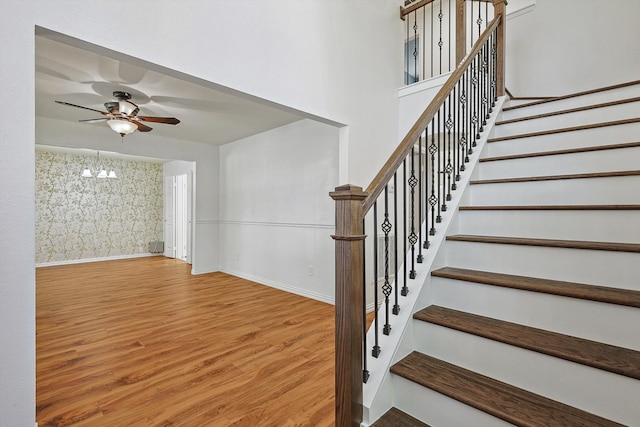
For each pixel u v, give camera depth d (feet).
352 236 4.24
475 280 5.11
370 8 11.69
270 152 16.05
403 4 13.74
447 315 5.12
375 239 4.92
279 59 8.58
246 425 5.61
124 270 20.06
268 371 7.48
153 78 9.73
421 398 4.43
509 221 6.12
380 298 12.69
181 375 7.28
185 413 5.92
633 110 7.20
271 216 15.98
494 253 5.57
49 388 6.72
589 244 4.65
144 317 11.28
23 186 4.92
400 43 13.21
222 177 19.84
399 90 12.99
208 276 18.40
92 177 23.30
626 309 3.88
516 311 4.75
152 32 6.31
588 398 3.67
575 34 11.74
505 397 3.97
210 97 11.37
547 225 5.68
